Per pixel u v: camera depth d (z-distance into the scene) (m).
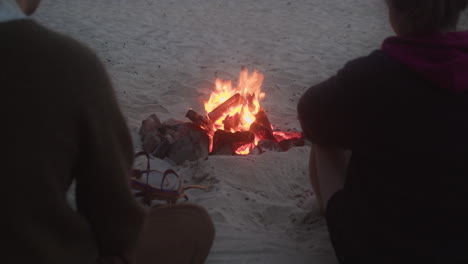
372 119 1.42
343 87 1.45
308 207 2.49
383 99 1.39
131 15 7.74
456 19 1.42
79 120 0.95
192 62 5.59
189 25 7.27
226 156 3.06
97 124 0.97
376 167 1.51
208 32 6.93
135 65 5.40
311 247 2.18
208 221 1.89
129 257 1.16
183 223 1.82
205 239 1.83
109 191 1.03
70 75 0.92
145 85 4.80
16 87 0.88
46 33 0.93
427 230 1.44
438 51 1.35
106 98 0.99
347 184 1.70
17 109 0.88
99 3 8.45
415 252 1.45
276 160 3.03
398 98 1.37
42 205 0.92
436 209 1.42
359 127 1.45
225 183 2.78
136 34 6.71
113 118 1.02
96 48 6.00
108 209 1.05
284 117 4.12
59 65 0.91
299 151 3.18
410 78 1.37
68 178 0.99
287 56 5.92
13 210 0.89
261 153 3.26
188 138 3.17
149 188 2.39
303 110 1.57
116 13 7.84
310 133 1.61
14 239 0.90
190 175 2.91
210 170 2.88
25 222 0.91
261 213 2.49
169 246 1.73
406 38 1.42
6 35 0.89
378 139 1.43
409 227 1.47
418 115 1.35
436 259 1.42
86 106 0.95
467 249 1.41
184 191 2.72
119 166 1.03
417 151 1.38
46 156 0.91
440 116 1.34
